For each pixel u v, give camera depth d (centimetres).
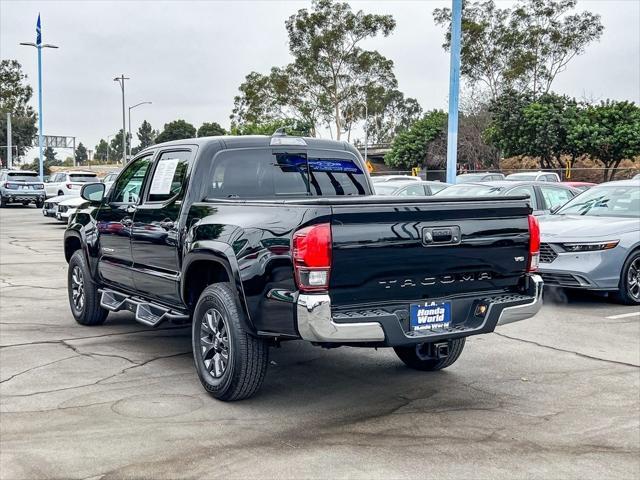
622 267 929
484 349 715
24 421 495
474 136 4997
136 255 670
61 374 614
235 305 521
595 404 544
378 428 487
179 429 481
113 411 518
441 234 497
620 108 3916
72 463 423
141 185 684
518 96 4203
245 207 522
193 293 594
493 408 532
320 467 419
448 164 1734
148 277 653
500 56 5112
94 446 450
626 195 1055
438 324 503
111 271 730
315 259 454
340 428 486
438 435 474
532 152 4131
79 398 547
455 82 1706
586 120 3925
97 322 810
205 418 504
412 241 486
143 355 681
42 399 544
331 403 542
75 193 2731
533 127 4044
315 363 660
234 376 520
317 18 5344
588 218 1011
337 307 470
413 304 492
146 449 445
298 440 463
